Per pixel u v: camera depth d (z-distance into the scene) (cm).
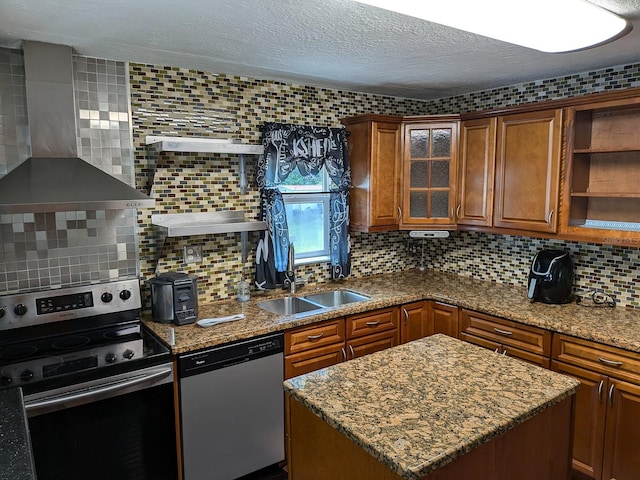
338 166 340
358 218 351
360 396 162
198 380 238
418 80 321
